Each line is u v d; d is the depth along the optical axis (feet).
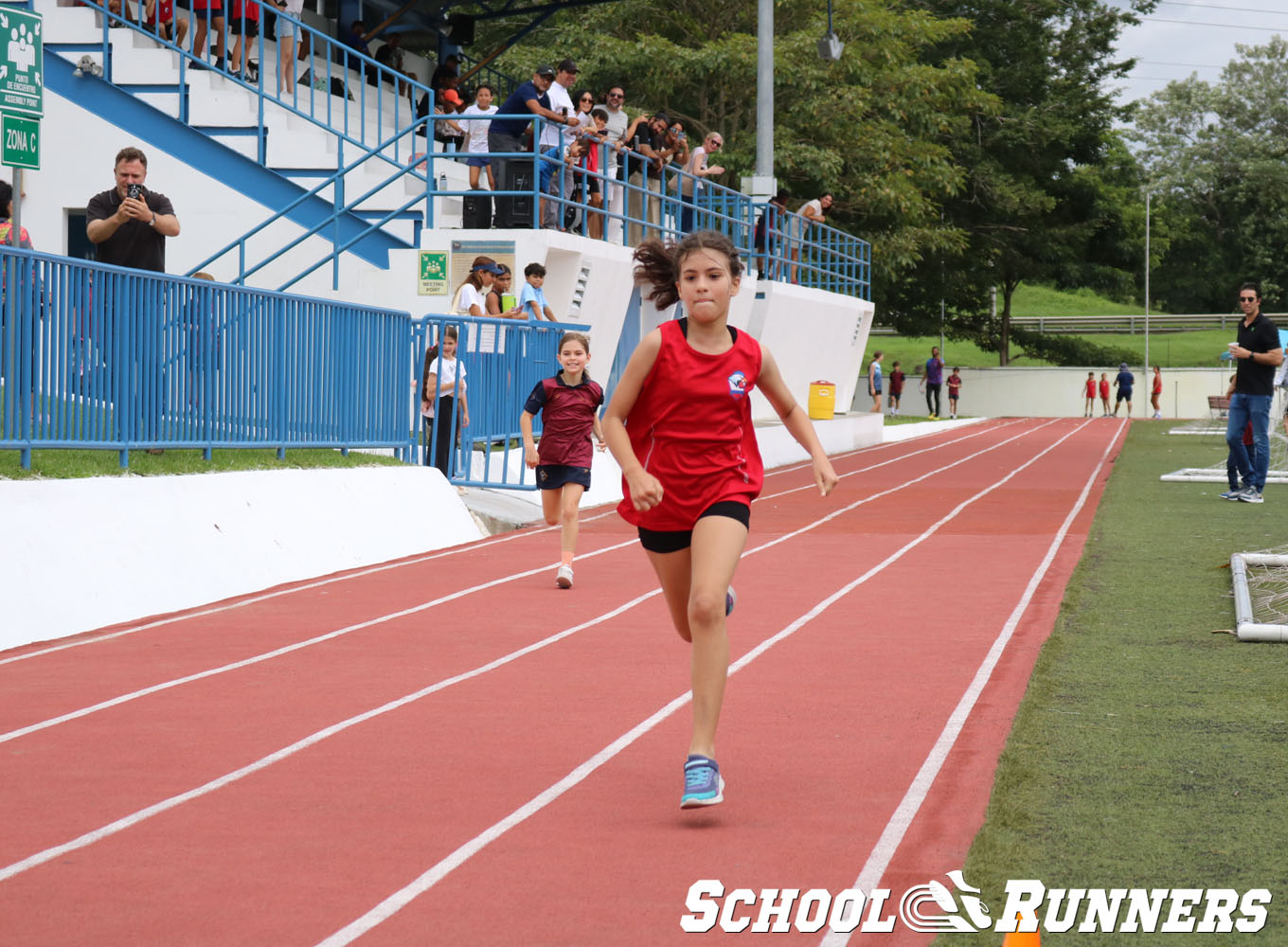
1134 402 206.08
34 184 67.82
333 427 46.01
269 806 18.13
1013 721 22.20
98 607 31.73
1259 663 26.22
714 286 17.71
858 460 93.50
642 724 22.53
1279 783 18.39
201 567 35.47
